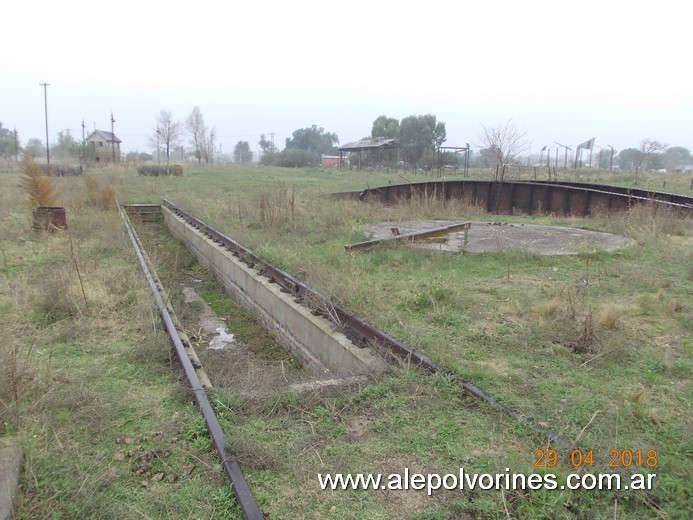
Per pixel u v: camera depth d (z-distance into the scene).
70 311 6.75
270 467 3.31
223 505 2.98
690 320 6.08
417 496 3.06
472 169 52.12
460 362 4.93
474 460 3.39
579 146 41.84
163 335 5.91
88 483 3.16
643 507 2.92
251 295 9.37
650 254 9.84
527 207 20.75
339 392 4.43
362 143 58.59
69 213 16.53
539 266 9.12
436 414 3.98
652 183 29.69
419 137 61.03
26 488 3.09
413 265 9.04
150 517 2.90
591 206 18.44
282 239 11.93
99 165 60.06
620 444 3.51
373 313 6.36
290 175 42.91
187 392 4.43
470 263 9.28
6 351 5.00
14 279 8.48
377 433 3.76
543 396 4.24
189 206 19.05
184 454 3.53
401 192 21.97
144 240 16.03
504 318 6.29
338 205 16.67
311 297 7.22
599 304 6.75
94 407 4.12
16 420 3.85
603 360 4.94
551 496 2.96
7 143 86.19
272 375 5.62
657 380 4.58
